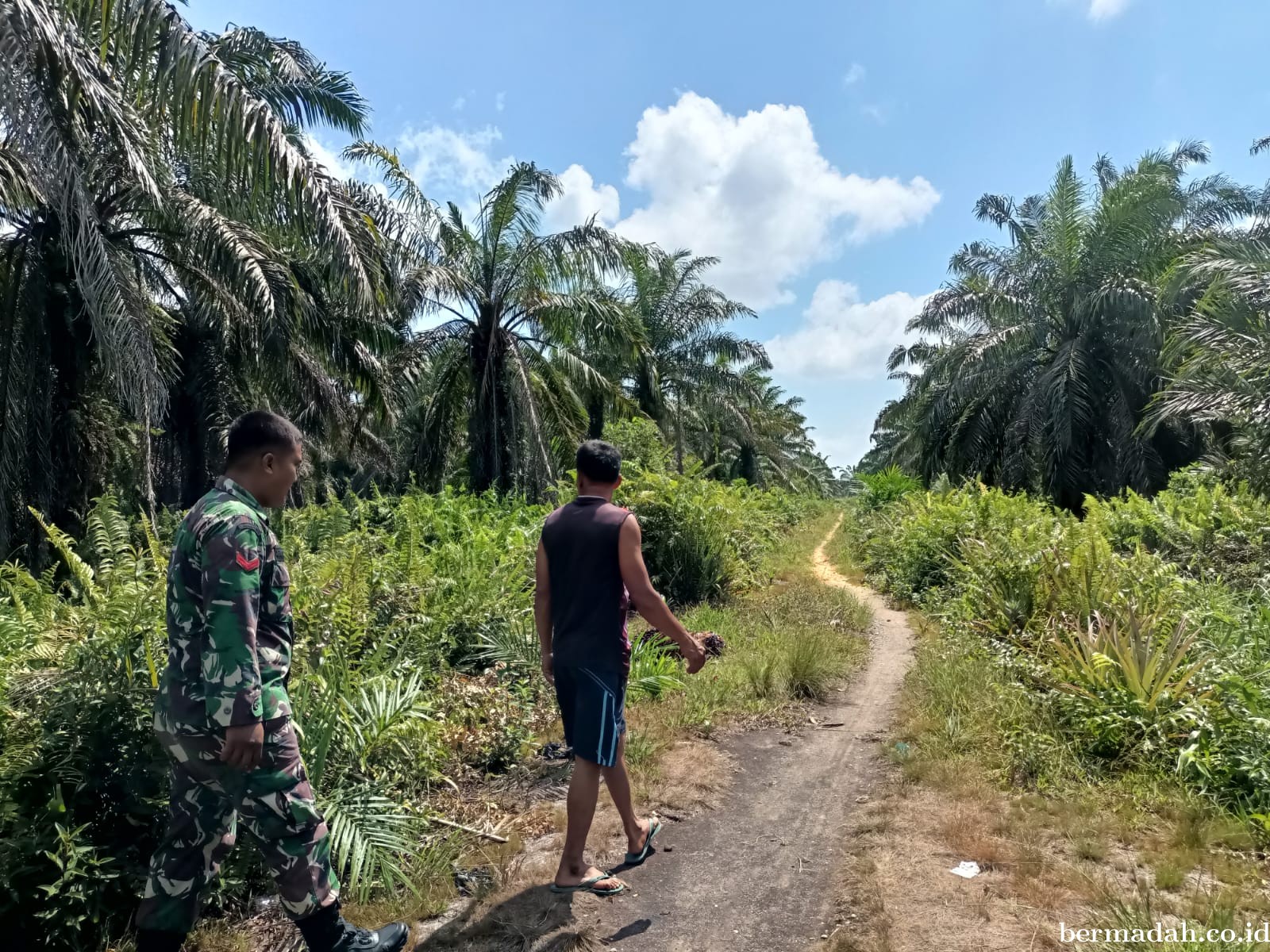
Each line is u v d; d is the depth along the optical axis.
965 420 19.75
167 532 9.05
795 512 28.17
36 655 3.67
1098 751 4.18
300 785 2.33
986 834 3.33
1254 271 11.11
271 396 14.84
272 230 10.48
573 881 2.90
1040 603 6.54
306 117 12.41
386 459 18.56
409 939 2.73
